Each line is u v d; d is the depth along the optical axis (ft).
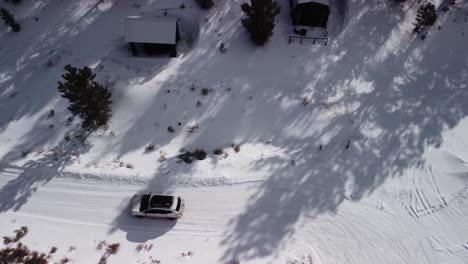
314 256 76.64
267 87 103.19
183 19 117.39
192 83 103.09
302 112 99.60
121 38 112.78
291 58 107.86
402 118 97.96
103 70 105.29
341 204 83.25
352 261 75.87
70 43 111.34
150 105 100.58
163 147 95.66
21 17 115.65
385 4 118.11
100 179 88.53
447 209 81.97
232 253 77.46
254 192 85.71
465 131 94.43
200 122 98.84
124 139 96.84
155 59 107.96
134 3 118.52
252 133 97.96
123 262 76.74
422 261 75.41
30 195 86.89
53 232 81.51
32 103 101.04
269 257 76.64
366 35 113.19
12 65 107.34
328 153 91.86
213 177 87.45
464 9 117.80
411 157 89.92
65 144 95.35
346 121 97.60
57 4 117.39
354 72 107.04
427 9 110.01
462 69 108.88
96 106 87.35
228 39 111.45
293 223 81.15
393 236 78.69
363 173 87.86
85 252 78.33
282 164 89.92
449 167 87.56
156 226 82.07
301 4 107.04
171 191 86.43
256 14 99.04
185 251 78.07
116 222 82.84
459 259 75.46
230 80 104.01
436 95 103.14
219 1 118.52
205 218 82.53
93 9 117.19
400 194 84.28
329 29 115.65
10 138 95.86
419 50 111.86
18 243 79.51
